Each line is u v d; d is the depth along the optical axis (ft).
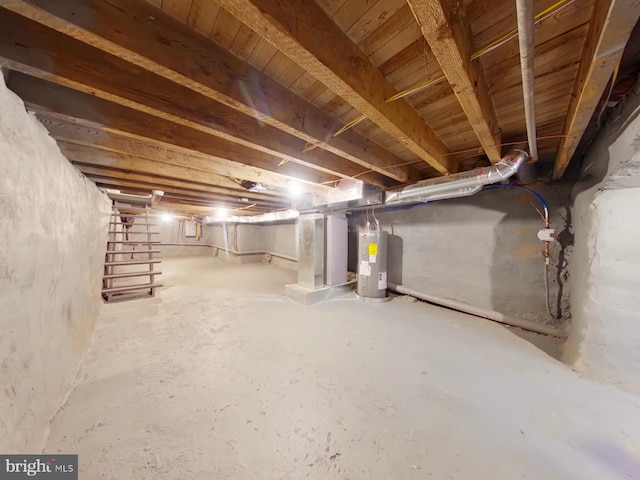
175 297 11.94
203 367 5.90
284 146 5.84
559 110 4.81
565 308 7.47
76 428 4.01
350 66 3.26
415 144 5.00
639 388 4.89
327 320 8.98
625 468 3.42
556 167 6.44
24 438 3.22
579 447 3.74
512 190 8.46
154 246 28.76
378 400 4.78
